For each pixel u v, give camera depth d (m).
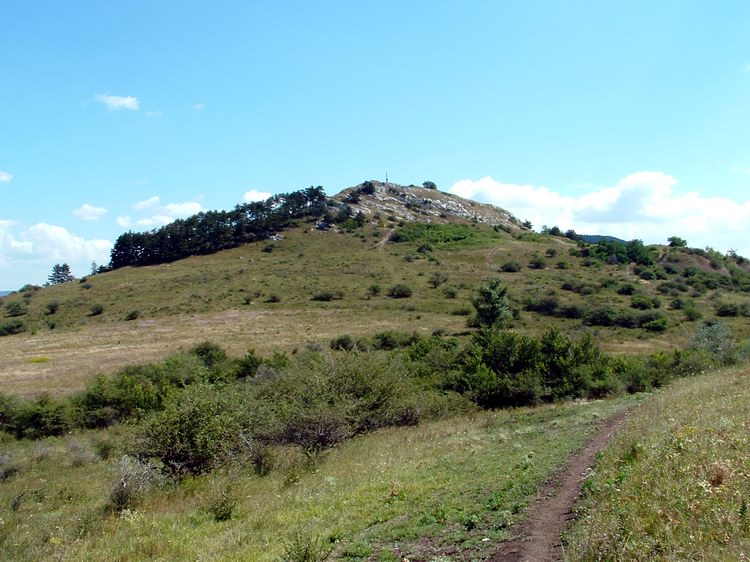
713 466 7.00
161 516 12.38
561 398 30.61
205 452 16.83
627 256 101.44
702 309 66.19
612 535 5.58
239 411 18.20
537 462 11.34
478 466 12.26
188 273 104.94
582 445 12.98
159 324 70.75
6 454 24.64
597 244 112.69
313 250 121.25
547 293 76.44
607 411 20.06
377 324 66.62
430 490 10.59
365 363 24.55
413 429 22.98
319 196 157.75
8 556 10.59
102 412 33.44
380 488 11.58
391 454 16.91
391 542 7.80
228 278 97.56
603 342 55.16
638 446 9.12
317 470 15.82
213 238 129.25
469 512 8.34
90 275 120.69
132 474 14.84
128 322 72.75
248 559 8.21
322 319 70.19
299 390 21.62
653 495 6.45
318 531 9.11
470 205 192.88
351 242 127.50
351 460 16.77
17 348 60.50
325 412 19.56
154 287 94.81
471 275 94.62
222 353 51.19
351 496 11.31
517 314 67.31
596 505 7.06
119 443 19.97
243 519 11.39
